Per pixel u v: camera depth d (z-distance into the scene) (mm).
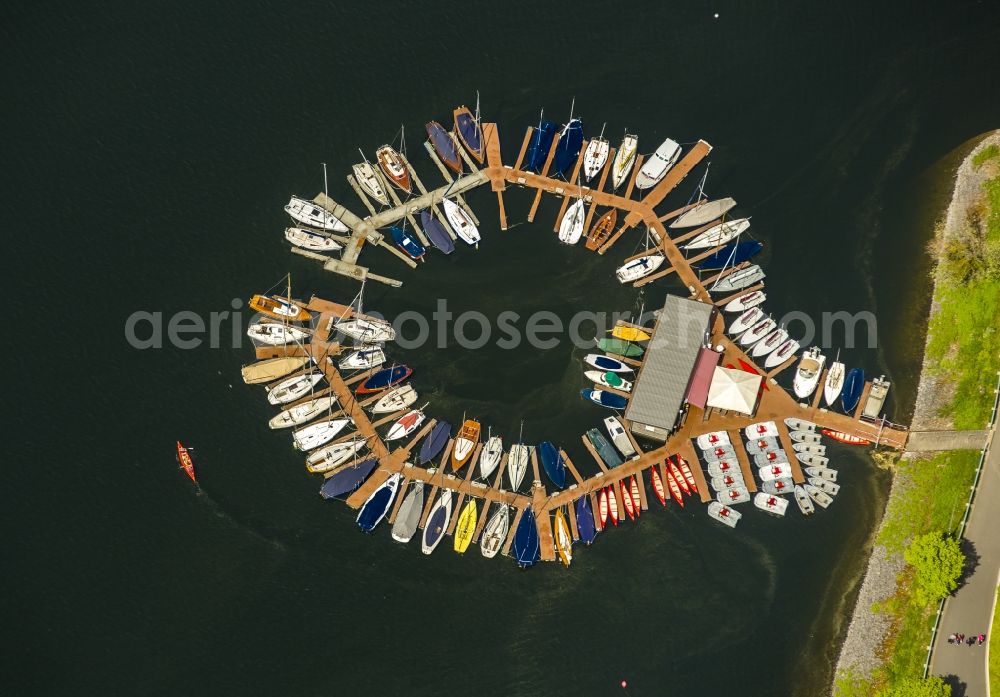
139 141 126125
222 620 104938
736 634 105000
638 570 107188
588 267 119938
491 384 114688
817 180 123938
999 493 107250
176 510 109125
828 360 115438
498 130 126312
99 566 106750
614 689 102812
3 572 106125
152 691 102188
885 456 111062
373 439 111812
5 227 121125
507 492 109875
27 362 114875
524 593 106125
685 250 120125
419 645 104062
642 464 111000
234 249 120500
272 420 111938
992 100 127250
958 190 122062
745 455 111312
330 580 106438
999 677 99812
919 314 117250
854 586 106688
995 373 111625
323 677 102938
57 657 103250
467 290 118875
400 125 127000
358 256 119875
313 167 124688
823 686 103250
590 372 114438
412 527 107812
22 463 110562
